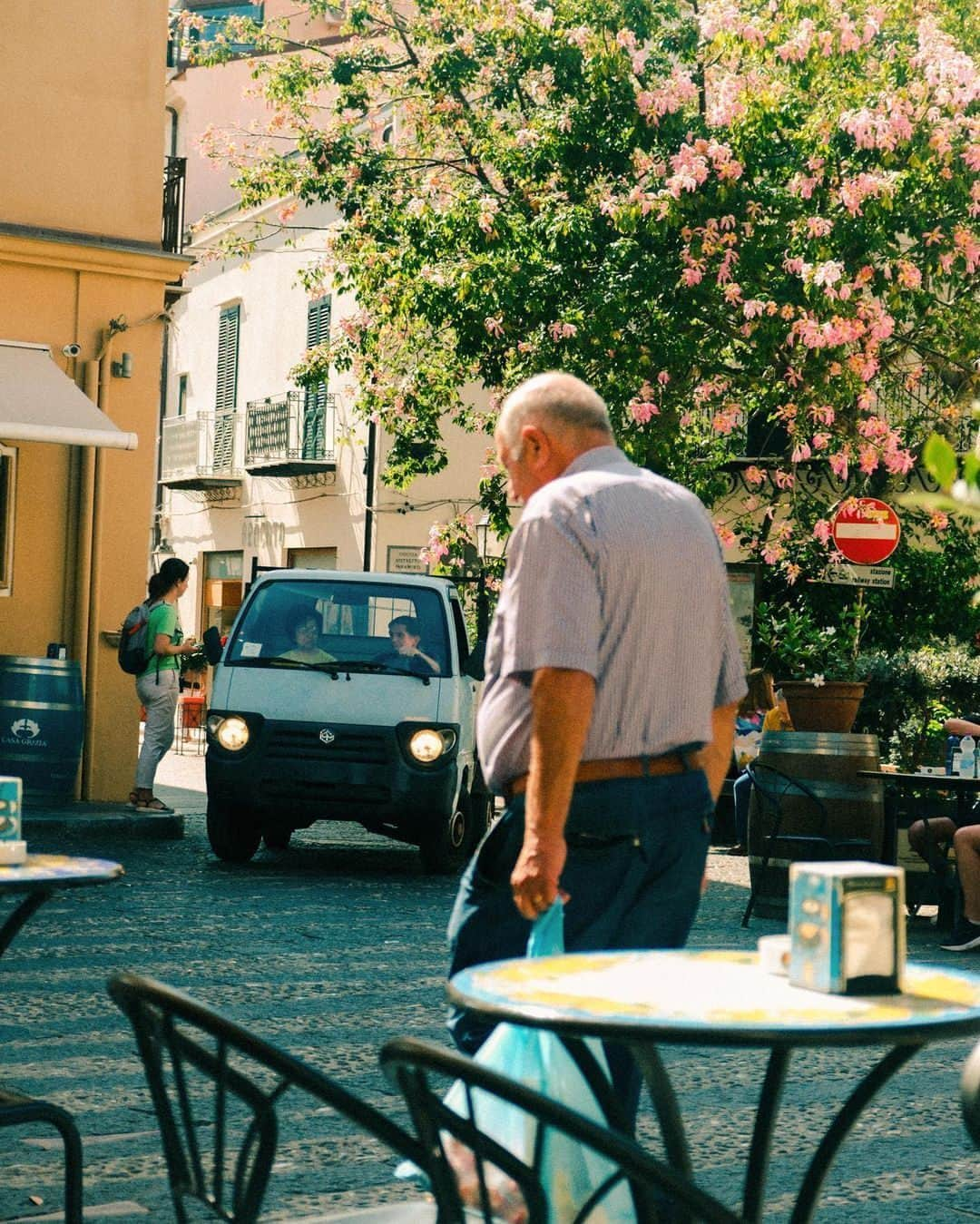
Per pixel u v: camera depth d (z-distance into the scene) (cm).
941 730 1762
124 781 1659
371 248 2095
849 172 1761
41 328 1648
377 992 812
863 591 1895
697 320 1839
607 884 380
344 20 2322
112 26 1694
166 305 1841
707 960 295
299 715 1298
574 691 365
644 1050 260
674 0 1900
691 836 388
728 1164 541
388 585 1388
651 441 1808
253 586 1393
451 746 1303
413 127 2186
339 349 2288
